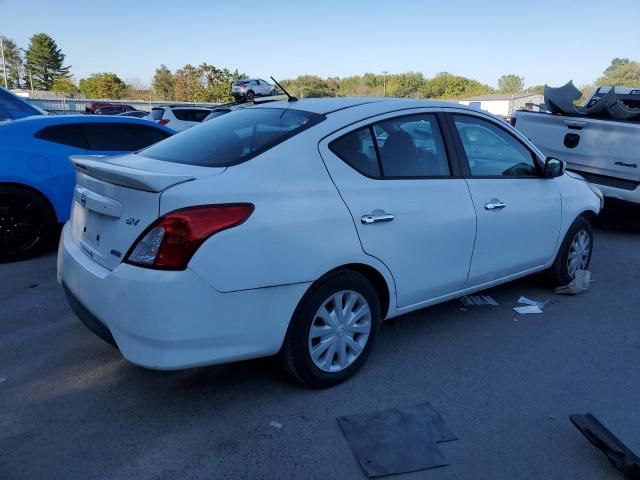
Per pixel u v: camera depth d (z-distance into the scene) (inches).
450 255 148.7
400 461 105.0
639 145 269.3
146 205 104.6
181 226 102.3
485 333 165.2
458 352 152.0
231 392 127.8
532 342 159.8
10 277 203.3
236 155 121.0
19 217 223.3
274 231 111.5
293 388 130.0
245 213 108.6
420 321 173.2
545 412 123.5
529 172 178.5
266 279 111.3
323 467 103.4
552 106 315.6
